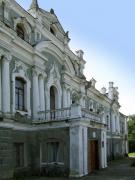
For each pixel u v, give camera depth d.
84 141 22.41
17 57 22.12
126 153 54.31
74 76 31.88
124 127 57.38
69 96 30.70
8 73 20.62
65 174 21.59
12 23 22.38
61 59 29.20
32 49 23.72
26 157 22.31
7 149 19.61
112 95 50.34
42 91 24.91
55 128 22.48
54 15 28.89
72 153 21.62
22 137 22.02
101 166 26.67
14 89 21.53
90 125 24.16
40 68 24.88
